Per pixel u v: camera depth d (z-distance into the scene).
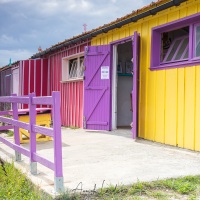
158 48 8.12
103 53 10.06
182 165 5.63
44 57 14.94
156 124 7.86
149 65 8.18
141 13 7.99
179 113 7.17
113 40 9.85
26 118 8.53
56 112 4.29
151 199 4.10
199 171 5.21
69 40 12.01
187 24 7.16
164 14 7.68
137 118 8.51
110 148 7.27
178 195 4.23
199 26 6.95
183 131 7.05
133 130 8.41
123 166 5.61
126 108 11.52
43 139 8.75
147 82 8.23
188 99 6.94
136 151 6.89
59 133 4.29
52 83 14.20
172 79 7.39
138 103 8.52
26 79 14.54
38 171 5.38
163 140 7.61
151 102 8.05
